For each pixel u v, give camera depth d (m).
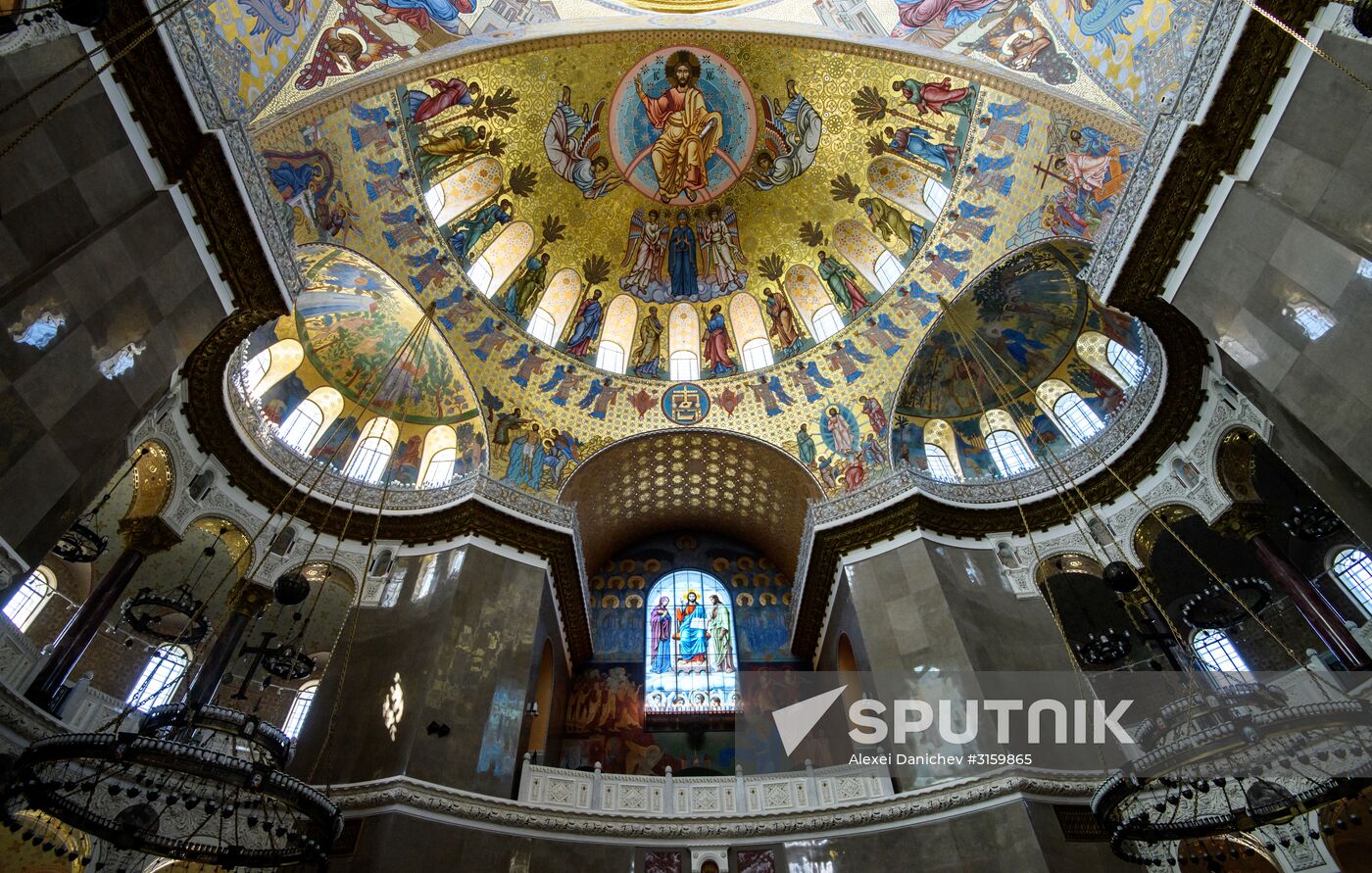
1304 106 10.88
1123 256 13.48
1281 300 11.45
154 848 9.75
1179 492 17.92
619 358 24.00
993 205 19.45
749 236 23.84
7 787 8.44
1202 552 21.77
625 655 24.47
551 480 21.97
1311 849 14.79
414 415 22.22
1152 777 9.54
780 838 15.40
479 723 16.19
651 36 20.14
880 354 22.44
